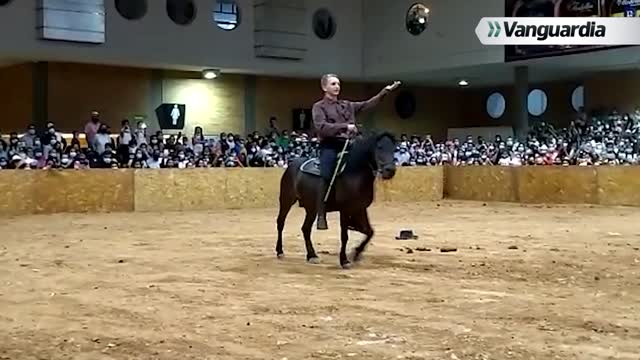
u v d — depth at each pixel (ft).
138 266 38.86
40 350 21.98
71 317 26.45
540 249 44.65
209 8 102.01
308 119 118.62
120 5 95.81
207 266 38.60
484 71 109.09
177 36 99.50
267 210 81.41
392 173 34.83
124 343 22.59
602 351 20.90
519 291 30.50
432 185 94.12
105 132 90.79
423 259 40.29
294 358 20.67
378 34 111.96
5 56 92.48
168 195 80.94
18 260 41.73
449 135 123.34
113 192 78.89
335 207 36.99
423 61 106.83
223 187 83.30
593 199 81.56
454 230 57.06
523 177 86.99
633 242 48.26
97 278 34.96
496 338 22.47
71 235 55.57
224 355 21.12
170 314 26.66
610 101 113.60
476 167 91.97
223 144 95.45
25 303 29.14
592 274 34.83
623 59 96.89
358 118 124.26
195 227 61.67
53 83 98.68
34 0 89.20
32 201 75.92
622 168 79.46
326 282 33.24
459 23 102.68
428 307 27.35
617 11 86.74
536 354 20.67
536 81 123.13
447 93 132.87
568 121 123.65
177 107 106.83
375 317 25.70
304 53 108.88
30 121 99.19
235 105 112.68
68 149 85.97
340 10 112.06
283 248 46.01
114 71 102.99
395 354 20.89
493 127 123.85
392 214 73.61
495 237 51.80
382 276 34.76
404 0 108.47
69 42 91.40
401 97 128.36
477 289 31.04
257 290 31.35
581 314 25.73
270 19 105.60
